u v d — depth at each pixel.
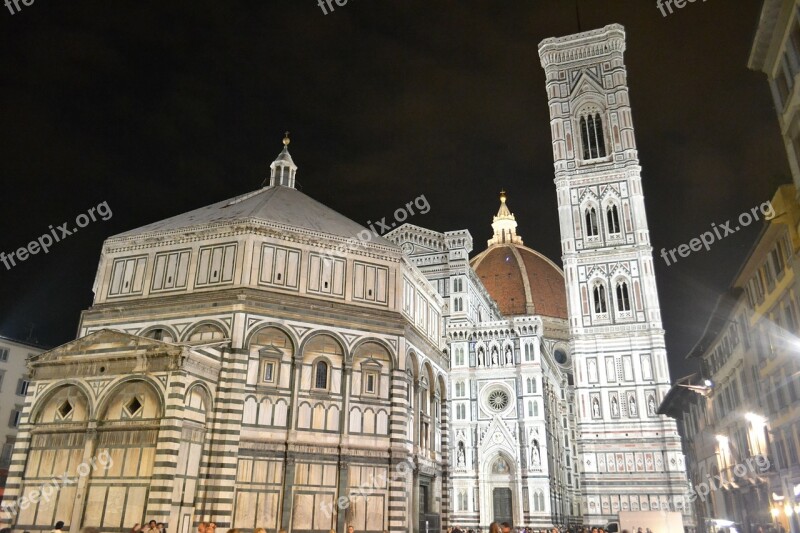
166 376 42.06
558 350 167.00
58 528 25.47
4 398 78.31
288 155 73.00
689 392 78.19
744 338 54.50
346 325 51.78
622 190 107.81
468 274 117.38
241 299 48.53
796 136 34.84
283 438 47.03
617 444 93.00
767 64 37.22
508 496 99.06
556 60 120.75
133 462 41.16
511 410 103.00
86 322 52.66
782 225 41.75
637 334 98.12
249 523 44.12
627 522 52.81
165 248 53.81
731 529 57.72
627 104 113.12
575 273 104.94
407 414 53.62
